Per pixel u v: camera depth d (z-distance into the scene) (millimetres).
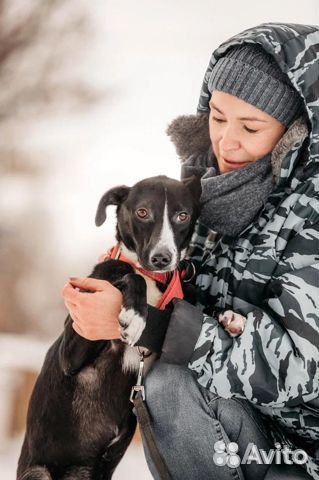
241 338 2273
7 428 4738
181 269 2689
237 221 2570
